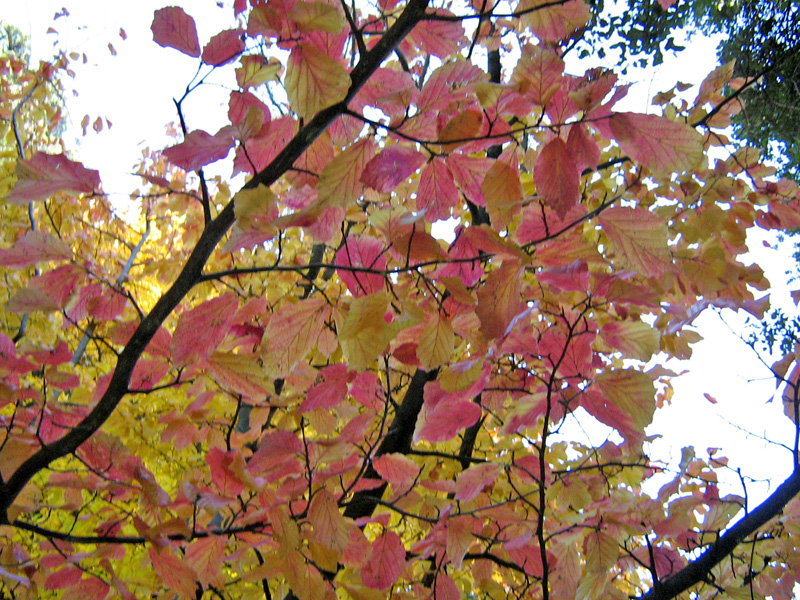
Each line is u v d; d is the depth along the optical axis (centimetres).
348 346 113
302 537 135
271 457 135
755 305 156
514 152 125
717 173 186
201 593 157
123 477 150
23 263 125
